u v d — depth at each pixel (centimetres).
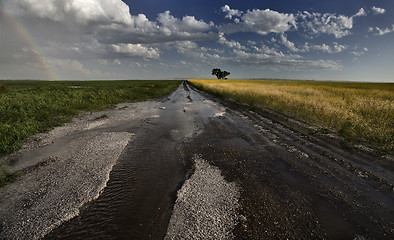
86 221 335
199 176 464
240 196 387
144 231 312
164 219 335
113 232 312
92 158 570
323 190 404
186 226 314
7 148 620
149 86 3497
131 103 1741
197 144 688
